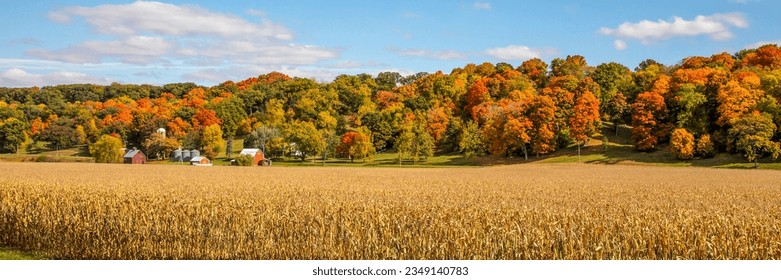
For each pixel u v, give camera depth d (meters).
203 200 20.77
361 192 28.53
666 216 18.05
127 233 18.08
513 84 146.12
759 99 93.56
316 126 145.00
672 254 14.84
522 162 101.94
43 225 19.28
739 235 15.29
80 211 19.38
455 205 20.80
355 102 165.12
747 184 43.44
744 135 82.62
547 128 103.12
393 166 102.62
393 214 17.41
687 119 95.62
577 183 43.59
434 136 125.12
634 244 14.83
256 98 169.75
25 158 117.62
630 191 34.16
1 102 161.75
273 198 22.33
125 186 30.73
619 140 105.44
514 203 22.67
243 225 17.03
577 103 104.75
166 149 131.00
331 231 16.31
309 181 42.66
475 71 193.88
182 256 17.53
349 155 120.00
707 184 43.19
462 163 106.75
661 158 91.69
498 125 106.75
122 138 141.88
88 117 151.62
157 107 163.88
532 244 14.94
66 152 138.62
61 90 190.50
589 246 15.02
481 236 15.40
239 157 104.12
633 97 122.94
